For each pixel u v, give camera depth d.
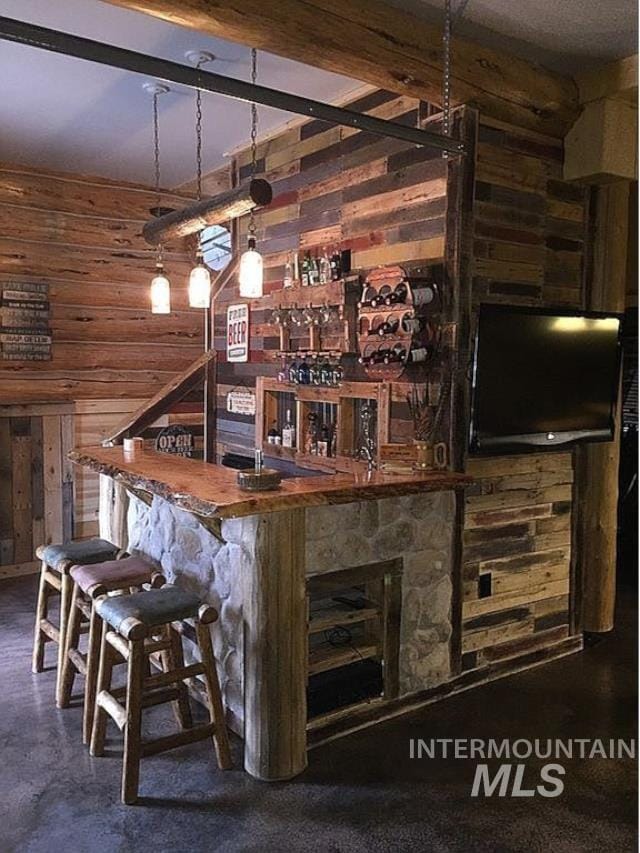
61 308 5.34
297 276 4.10
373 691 3.01
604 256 3.66
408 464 3.21
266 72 3.46
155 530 3.39
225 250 5.12
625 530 5.39
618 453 3.93
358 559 2.92
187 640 3.24
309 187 4.11
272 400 4.56
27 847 2.22
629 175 3.47
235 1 2.36
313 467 4.06
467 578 3.34
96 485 5.48
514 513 3.51
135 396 5.71
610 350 3.57
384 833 2.31
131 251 5.61
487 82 3.06
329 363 3.93
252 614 2.59
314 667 2.82
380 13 2.71
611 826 2.35
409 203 3.39
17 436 5.03
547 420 3.39
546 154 3.44
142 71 2.12
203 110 3.99
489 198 3.23
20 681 3.34
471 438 3.16
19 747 2.78
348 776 2.62
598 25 2.91
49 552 3.26
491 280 3.27
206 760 2.71
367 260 3.67
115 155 4.87
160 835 2.28
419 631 3.14
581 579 3.84
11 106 3.94
